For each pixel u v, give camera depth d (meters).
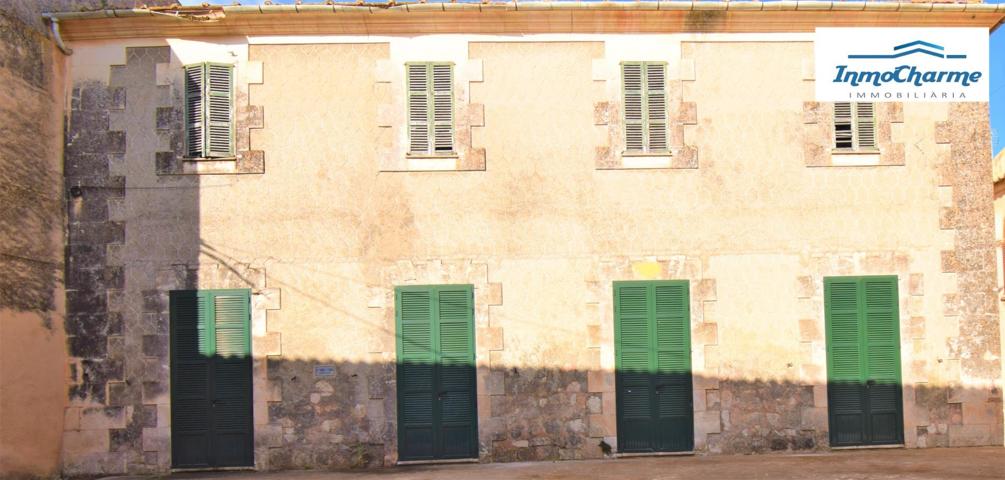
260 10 10.45
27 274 9.76
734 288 10.77
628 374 10.65
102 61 10.70
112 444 10.36
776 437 10.62
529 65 10.91
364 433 10.46
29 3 9.99
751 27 10.96
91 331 10.45
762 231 10.83
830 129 10.95
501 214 10.73
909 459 9.98
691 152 10.87
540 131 10.85
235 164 10.63
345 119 10.77
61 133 10.56
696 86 10.95
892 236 10.87
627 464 10.14
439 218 10.71
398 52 10.85
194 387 10.44
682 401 10.65
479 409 10.52
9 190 9.49
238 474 10.20
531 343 10.62
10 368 9.38
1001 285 13.39
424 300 10.62
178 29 10.68
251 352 10.49
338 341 10.55
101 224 10.55
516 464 10.32
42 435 9.90
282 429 10.42
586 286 10.71
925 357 10.77
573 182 10.80
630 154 10.82
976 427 10.73
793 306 10.77
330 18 10.66
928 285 10.84
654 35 10.98
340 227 10.66
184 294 10.52
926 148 10.99
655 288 10.73
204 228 10.59
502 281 10.69
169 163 10.62
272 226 10.62
